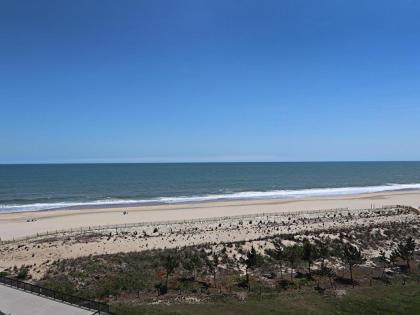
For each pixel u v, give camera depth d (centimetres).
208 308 2945
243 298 3219
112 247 4678
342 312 2916
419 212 7056
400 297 3244
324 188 14375
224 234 5375
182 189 13675
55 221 6956
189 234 5388
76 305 2503
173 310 2873
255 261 3725
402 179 18838
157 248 4662
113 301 3116
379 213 7081
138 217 7375
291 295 3281
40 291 2716
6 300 2553
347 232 5341
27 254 4359
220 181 17050
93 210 8394
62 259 4169
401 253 4175
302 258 4084
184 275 3778
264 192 12769
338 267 4109
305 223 6116
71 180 17050
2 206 9250
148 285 3509
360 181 17600
